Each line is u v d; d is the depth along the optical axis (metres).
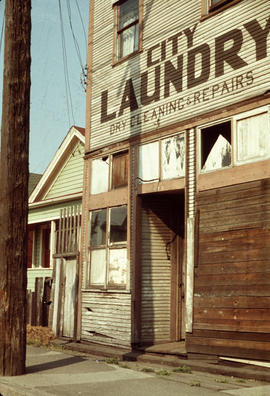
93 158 13.41
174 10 11.23
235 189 9.17
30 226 20.89
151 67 11.72
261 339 8.33
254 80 9.12
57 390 7.21
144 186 11.43
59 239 14.79
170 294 11.62
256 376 7.98
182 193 11.29
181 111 10.66
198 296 9.56
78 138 18.11
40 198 20.05
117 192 12.30
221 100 9.73
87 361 10.10
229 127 9.65
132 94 12.21
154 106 11.47
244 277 8.75
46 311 15.45
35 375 8.49
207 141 10.09
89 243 13.17
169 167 10.87
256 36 9.20
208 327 9.28
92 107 13.68
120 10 13.17
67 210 14.64
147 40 11.98
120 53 13.03
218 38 9.99
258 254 8.57
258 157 8.87
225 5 9.95
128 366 9.58
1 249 8.75
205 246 9.57
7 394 7.61
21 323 8.66
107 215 12.60
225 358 8.89
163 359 9.77
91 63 13.90
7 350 8.50
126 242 11.85
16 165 8.95
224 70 9.77
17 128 9.02
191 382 7.84
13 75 9.11
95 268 12.88
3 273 8.68
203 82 10.20
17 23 9.20
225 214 9.28
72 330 13.34
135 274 11.31
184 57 10.78
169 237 11.80
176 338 11.45
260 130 8.91
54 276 14.64
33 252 20.42
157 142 11.27
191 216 10.05
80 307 13.08
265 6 9.09
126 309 11.43
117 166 12.57
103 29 13.64
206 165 9.97
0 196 8.92
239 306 8.76
